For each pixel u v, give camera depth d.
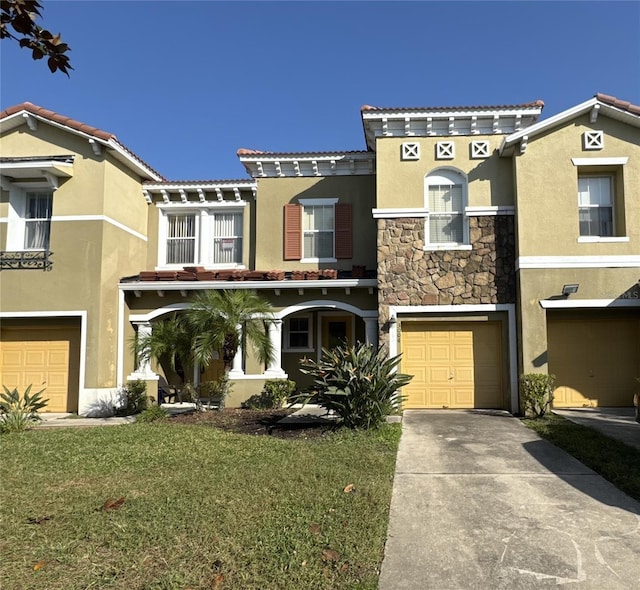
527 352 12.05
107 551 4.59
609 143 12.42
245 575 4.16
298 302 14.30
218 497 5.85
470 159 13.24
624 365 13.05
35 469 7.18
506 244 12.86
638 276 12.06
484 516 5.62
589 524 5.38
